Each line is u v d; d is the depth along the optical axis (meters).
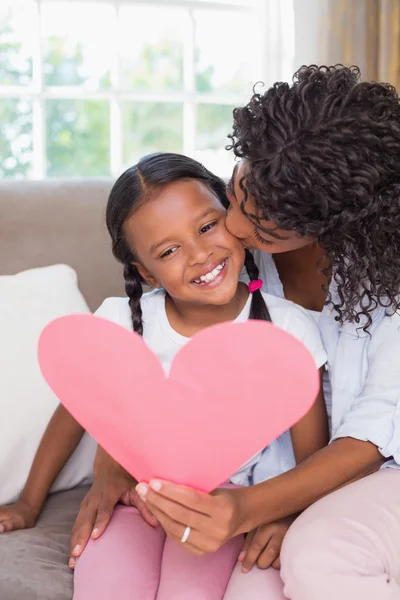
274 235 1.14
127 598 1.10
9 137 2.51
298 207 1.08
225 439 0.97
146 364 0.93
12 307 1.48
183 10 2.60
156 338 1.39
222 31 2.67
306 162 1.07
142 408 0.96
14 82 2.48
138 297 1.40
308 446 1.31
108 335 0.93
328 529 1.04
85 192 1.66
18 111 2.50
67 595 1.13
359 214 1.10
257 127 1.11
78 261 1.61
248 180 1.11
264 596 1.09
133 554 1.17
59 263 1.60
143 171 1.30
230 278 1.28
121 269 1.63
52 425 1.41
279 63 2.63
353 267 1.17
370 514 1.07
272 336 0.89
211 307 1.36
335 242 1.15
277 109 1.10
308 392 0.92
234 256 1.27
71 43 2.52
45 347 0.98
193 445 0.98
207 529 1.02
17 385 1.42
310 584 1.01
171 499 1.01
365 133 1.08
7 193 1.62
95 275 1.62
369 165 1.08
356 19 2.43
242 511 1.07
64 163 2.60
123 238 1.34
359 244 1.15
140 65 2.62
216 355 0.91
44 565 1.18
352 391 1.32
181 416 0.95
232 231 1.23
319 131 1.07
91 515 1.24
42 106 2.49
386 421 1.20
